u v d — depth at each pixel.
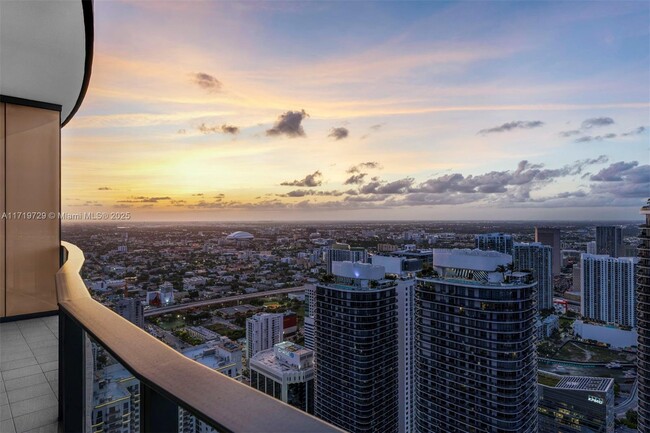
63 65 3.76
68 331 1.48
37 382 2.48
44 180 4.61
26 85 4.17
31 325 4.01
